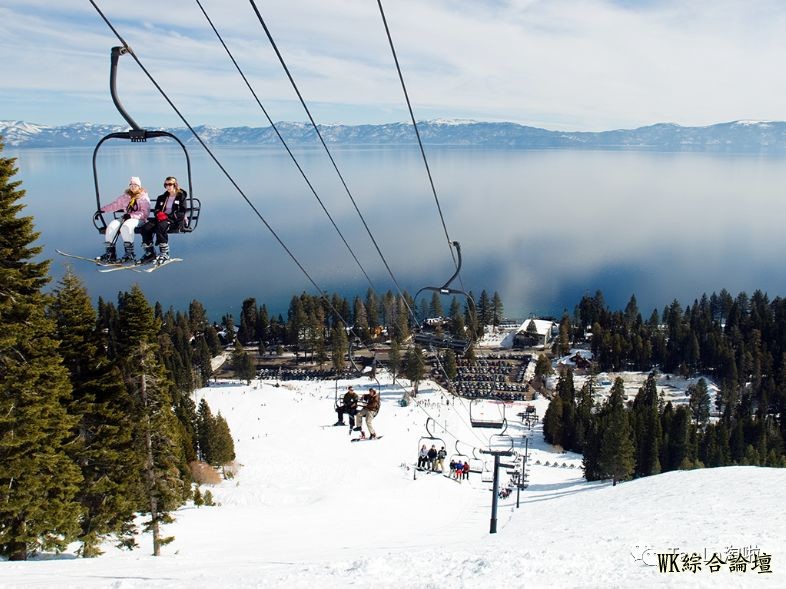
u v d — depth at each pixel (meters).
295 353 127.12
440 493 46.31
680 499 23.25
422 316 154.50
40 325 24.80
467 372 99.38
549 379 105.12
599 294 143.75
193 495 43.88
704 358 112.38
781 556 10.21
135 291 27.59
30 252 24.95
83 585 11.86
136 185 10.33
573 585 9.15
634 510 22.16
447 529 28.88
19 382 23.52
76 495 27.67
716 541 11.73
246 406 85.69
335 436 71.31
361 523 33.19
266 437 71.69
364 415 23.44
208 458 57.69
